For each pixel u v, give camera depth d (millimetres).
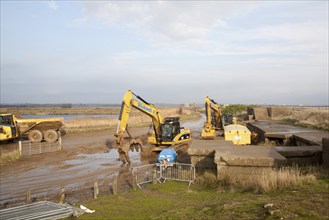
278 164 11602
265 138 24766
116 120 53219
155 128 24344
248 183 11195
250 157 11883
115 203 10453
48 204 10086
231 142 17125
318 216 6398
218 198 9859
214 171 14062
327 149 12281
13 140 32281
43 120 32188
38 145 30297
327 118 36438
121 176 17031
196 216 7469
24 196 13461
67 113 118938
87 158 23328
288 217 6414
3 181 16297
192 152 14484
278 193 9156
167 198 10766
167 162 16688
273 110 55406
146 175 16547
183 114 95562
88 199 11992
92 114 115812
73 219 8641
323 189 8906
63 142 32656
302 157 13633
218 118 35594
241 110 76500
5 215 8852
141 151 23625
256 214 6926
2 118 30656
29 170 19016
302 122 36062
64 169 19328
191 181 13195
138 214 8742
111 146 29625
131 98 22094
